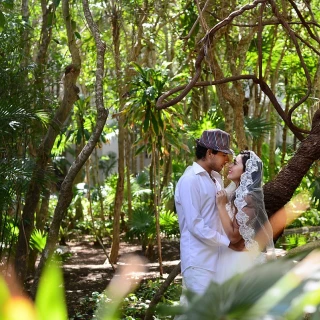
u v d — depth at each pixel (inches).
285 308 51.1
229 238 175.6
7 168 274.1
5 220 304.7
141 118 359.3
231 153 182.2
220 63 459.8
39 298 53.6
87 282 379.9
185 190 178.4
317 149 201.0
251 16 376.2
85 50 540.4
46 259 236.8
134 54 457.1
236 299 56.1
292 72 491.8
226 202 179.2
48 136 321.1
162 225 442.9
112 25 459.2
